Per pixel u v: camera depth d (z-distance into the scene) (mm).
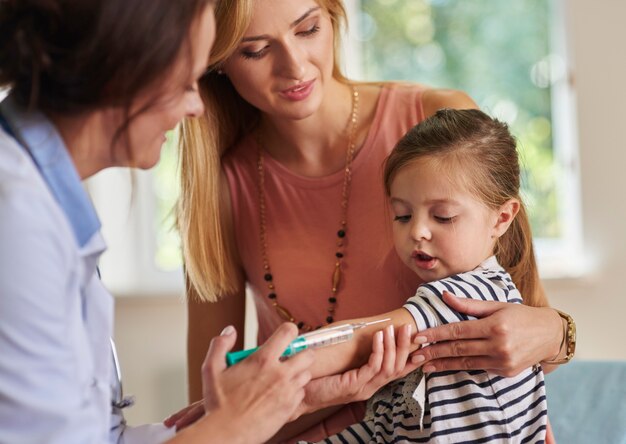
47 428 865
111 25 851
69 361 877
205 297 1553
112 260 2908
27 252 836
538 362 1220
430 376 1187
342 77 1496
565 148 2867
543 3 2910
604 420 1515
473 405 1169
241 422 949
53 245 864
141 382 2848
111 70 867
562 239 2939
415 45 2992
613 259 2742
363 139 1454
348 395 1114
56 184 917
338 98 1467
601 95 2717
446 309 1179
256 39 1284
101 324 1000
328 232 1451
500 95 2971
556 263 2832
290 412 984
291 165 1493
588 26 2709
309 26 1307
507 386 1188
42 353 851
